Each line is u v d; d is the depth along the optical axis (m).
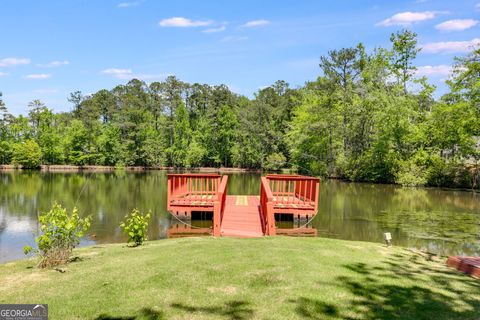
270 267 5.09
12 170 47.62
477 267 5.15
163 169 54.94
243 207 13.62
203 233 10.63
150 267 5.17
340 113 34.00
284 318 3.42
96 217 13.45
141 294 4.06
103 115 63.41
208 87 61.47
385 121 29.95
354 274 4.91
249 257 5.70
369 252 6.68
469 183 26.67
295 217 13.04
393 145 30.61
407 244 9.82
